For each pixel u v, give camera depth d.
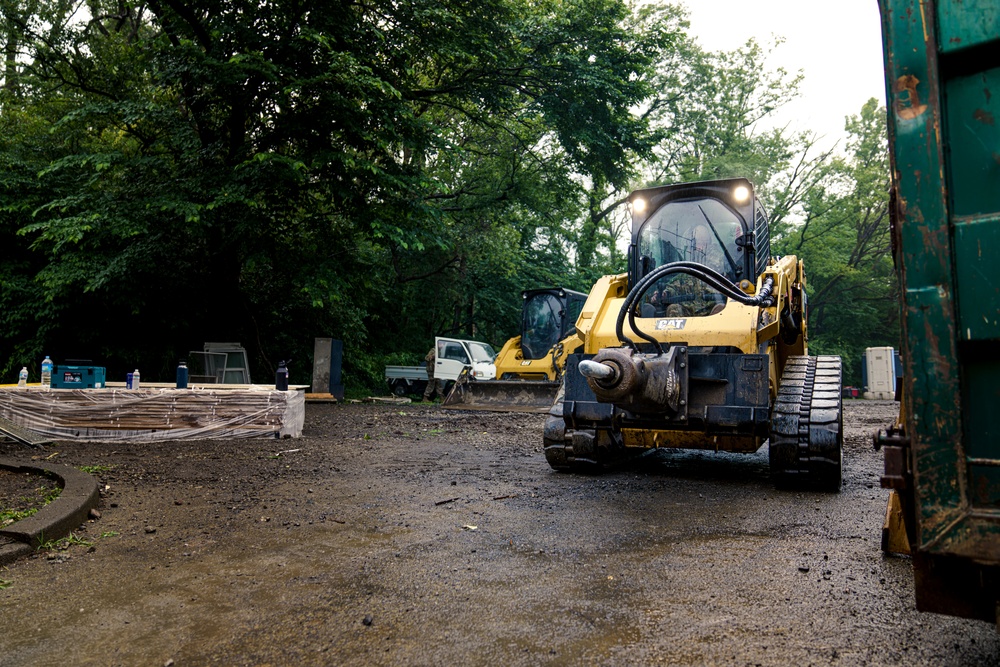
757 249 6.85
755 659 2.38
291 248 16.16
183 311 16.52
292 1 13.41
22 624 2.81
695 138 33.97
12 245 15.11
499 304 28.53
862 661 2.35
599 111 19.34
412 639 2.60
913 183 1.87
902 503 2.12
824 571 3.40
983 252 1.79
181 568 3.56
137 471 6.43
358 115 13.84
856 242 39.44
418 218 15.91
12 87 18.11
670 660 2.38
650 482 6.13
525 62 18.25
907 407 1.90
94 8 16.61
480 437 9.83
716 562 3.58
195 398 8.78
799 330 7.33
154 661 2.45
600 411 6.24
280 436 8.95
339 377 18.66
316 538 4.15
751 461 7.68
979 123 1.83
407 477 6.36
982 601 1.92
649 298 7.03
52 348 15.06
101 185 14.47
